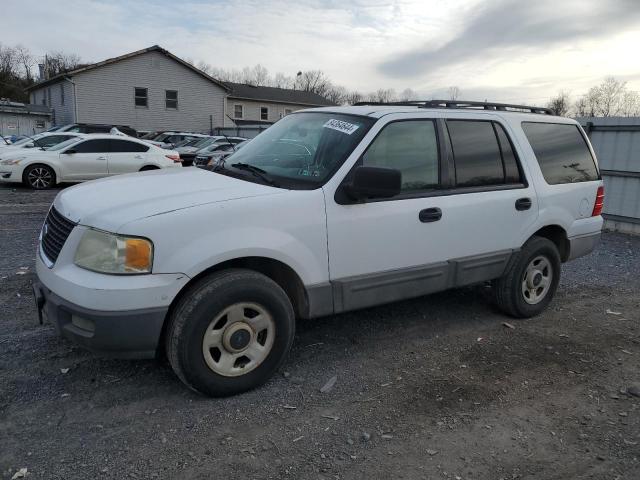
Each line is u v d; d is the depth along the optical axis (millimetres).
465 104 4637
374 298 3850
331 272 3615
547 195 4840
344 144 3762
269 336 3438
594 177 5363
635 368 4066
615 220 10328
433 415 3266
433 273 4125
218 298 3143
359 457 2826
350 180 3631
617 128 10078
